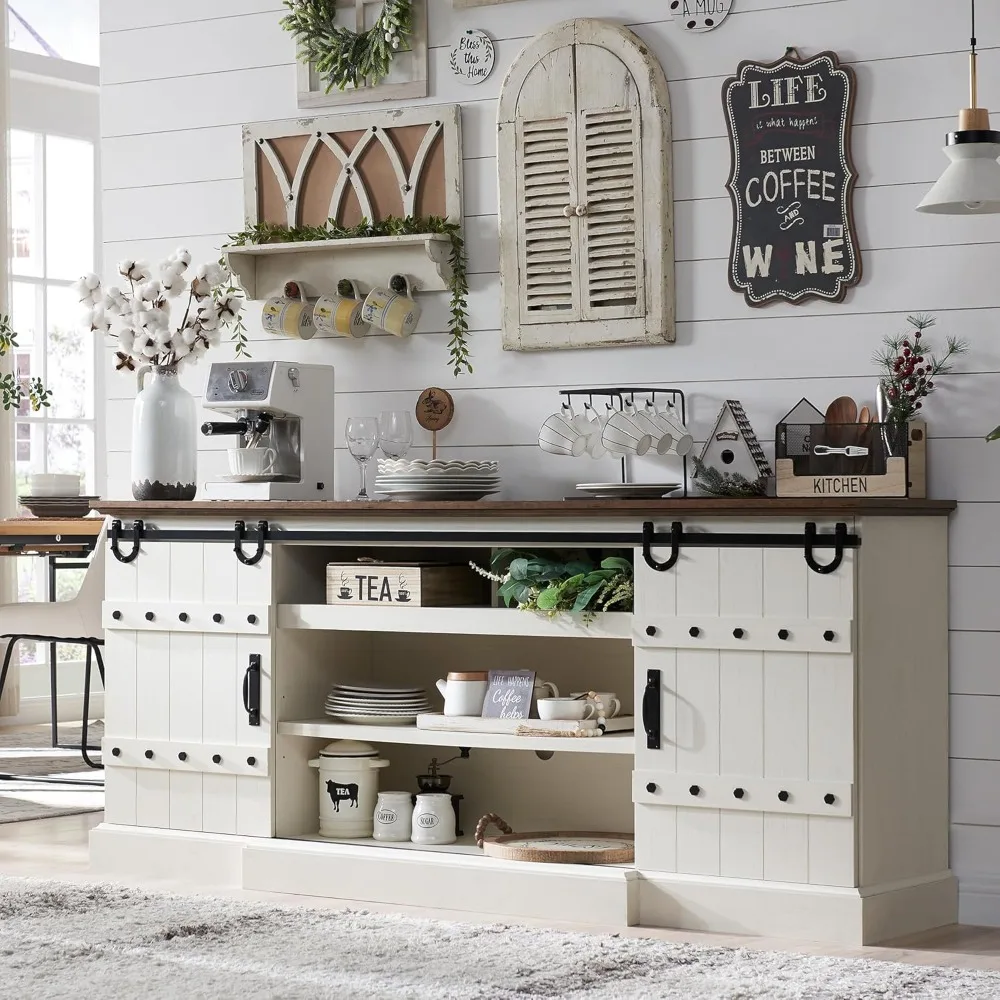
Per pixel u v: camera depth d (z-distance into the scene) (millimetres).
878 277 3666
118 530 3973
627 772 3904
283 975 2924
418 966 2992
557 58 3953
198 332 4152
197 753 3846
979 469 3564
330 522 3754
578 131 3928
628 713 3822
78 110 7066
